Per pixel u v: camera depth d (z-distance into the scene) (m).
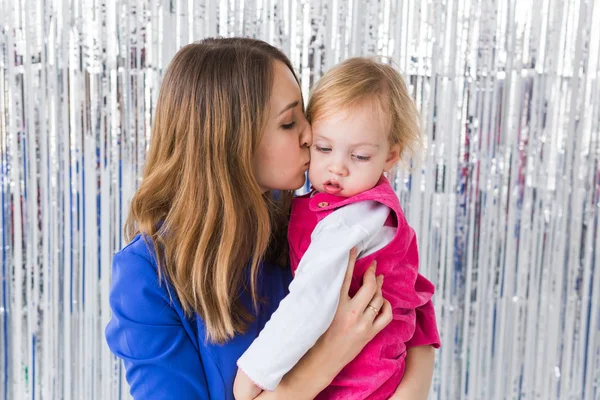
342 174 1.03
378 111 1.02
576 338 1.88
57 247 1.70
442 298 1.81
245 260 1.04
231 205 0.98
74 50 1.63
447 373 1.85
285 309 0.93
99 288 1.71
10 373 1.73
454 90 1.72
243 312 1.02
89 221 1.69
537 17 1.72
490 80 1.73
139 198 1.05
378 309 0.99
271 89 1.00
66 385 1.75
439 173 1.75
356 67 1.06
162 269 1.00
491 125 1.75
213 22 1.64
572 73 1.75
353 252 0.98
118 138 1.67
